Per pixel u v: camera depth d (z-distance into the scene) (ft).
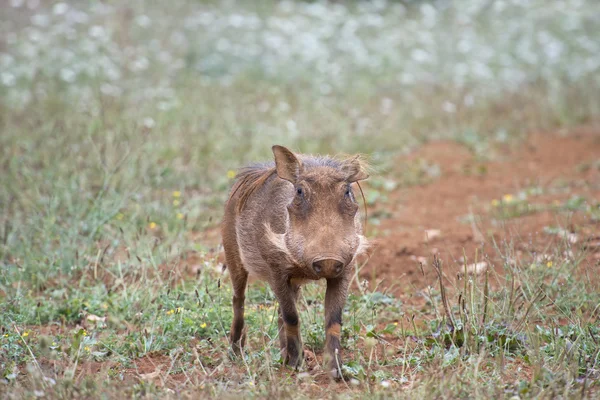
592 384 24.09
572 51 78.59
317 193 23.52
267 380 25.11
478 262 35.78
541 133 62.90
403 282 34.68
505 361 25.98
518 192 47.50
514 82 71.97
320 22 82.94
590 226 38.99
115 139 44.83
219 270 34.04
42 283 34.24
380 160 54.75
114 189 40.29
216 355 28.04
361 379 24.57
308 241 22.95
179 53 74.28
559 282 32.12
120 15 77.51
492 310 28.99
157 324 29.73
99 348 28.58
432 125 64.03
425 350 26.63
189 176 47.50
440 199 47.98
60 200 39.55
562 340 26.63
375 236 40.32
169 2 87.86
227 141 52.80
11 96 59.72
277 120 57.57
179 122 54.49
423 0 100.12
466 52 77.66
